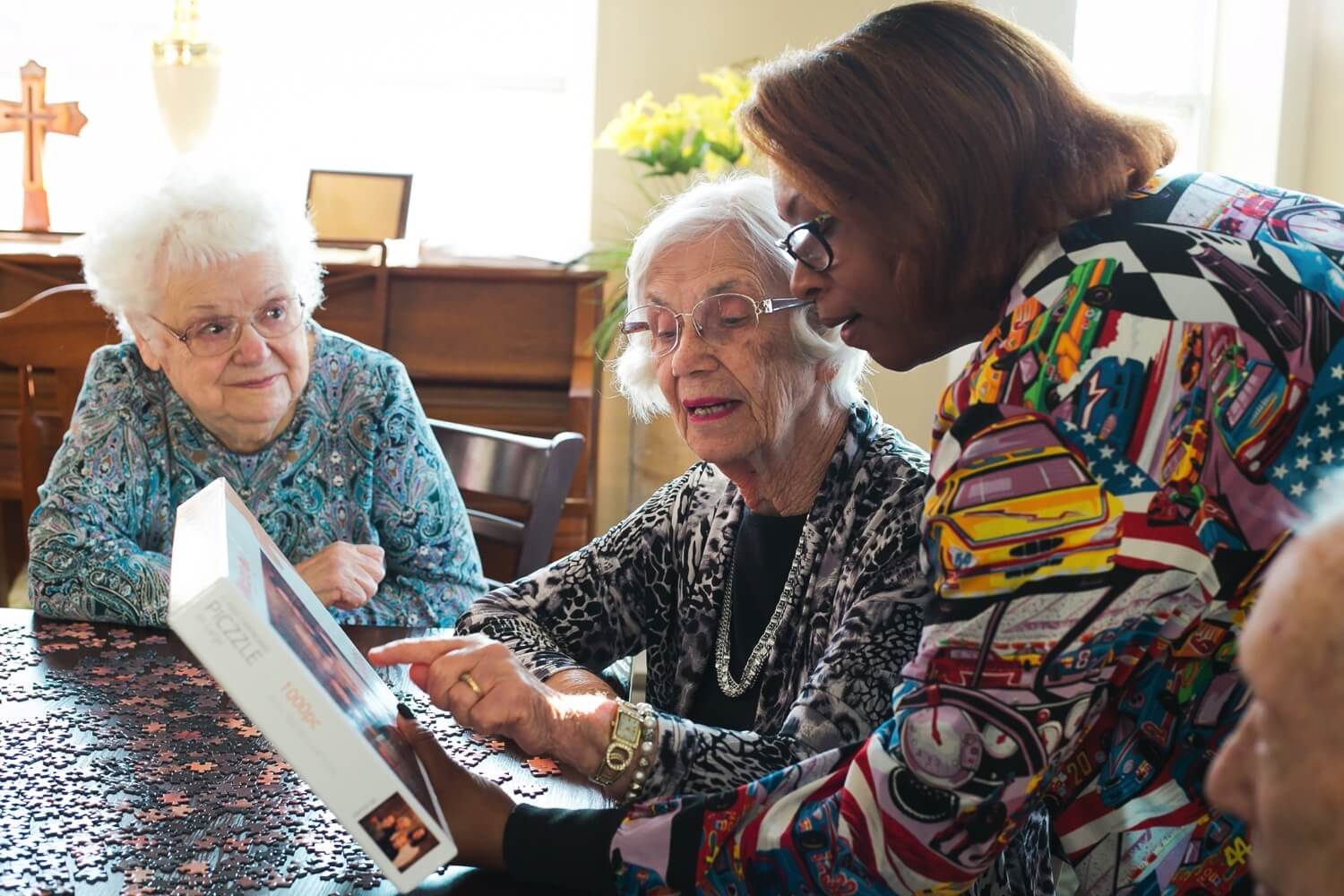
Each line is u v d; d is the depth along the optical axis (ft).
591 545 5.57
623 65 13.19
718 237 4.71
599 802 4.24
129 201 6.27
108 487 6.56
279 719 3.05
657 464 12.82
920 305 3.54
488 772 4.44
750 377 4.69
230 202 6.28
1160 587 3.10
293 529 6.79
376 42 14.11
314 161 14.16
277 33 13.99
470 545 7.10
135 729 4.69
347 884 3.62
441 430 7.80
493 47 14.21
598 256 11.92
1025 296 3.31
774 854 3.41
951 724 3.15
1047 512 3.11
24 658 5.50
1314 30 13.00
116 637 5.85
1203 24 13.75
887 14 3.58
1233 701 3.36
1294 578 1.94
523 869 3.68
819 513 4.77
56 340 8.92
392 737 3.76
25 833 3.83
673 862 3.52
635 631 5.50
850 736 4.14
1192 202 3.44
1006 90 3.37
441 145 14.28
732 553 5.13
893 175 3.40
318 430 6.86
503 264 11.75
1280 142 13.09
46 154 12.37
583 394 11.20
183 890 3.54
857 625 4.33
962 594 3.16
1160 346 3.14
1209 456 3.11
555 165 14.37
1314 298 3.19
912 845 3.23
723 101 11.75
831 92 3.47
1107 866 3.59
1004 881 4.04
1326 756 1.84
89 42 13.80
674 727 4.08
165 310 6.31
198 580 3.10
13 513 11.71
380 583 6.73
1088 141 3.43
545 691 4.08
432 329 11.64
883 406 13.50
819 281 3.73
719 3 13.14
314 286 6.93
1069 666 3.12
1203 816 3.44
